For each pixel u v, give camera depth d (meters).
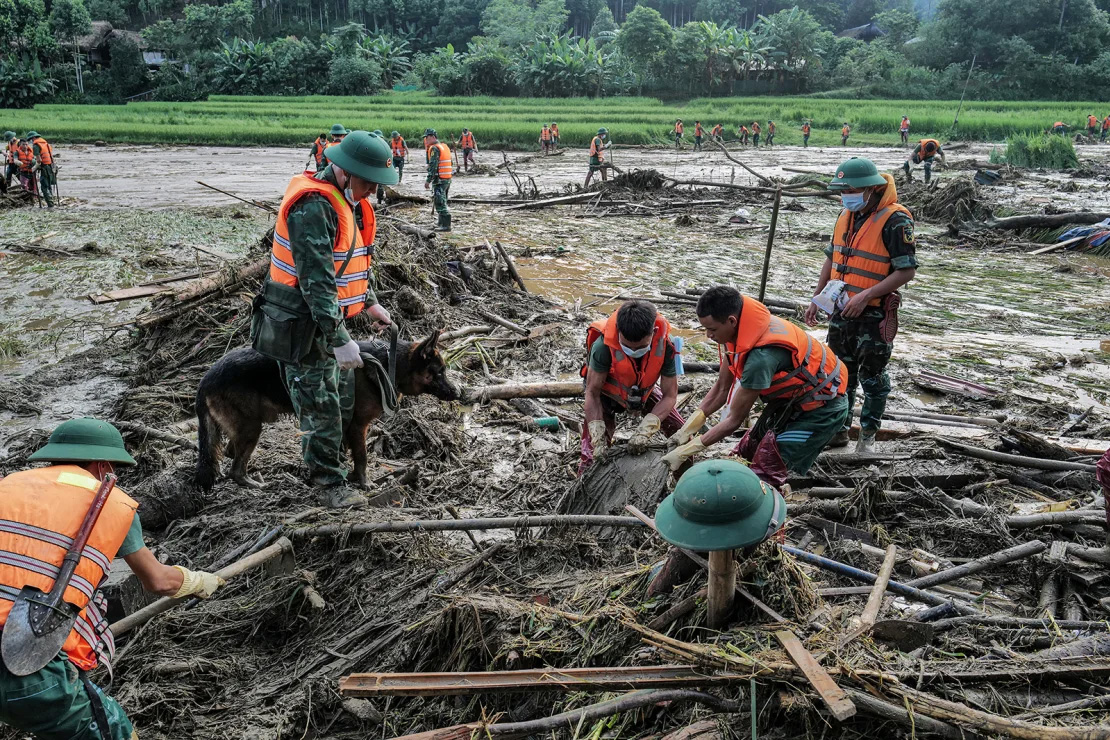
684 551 3.43
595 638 3.38
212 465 5.16
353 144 4.64
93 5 89.88
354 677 2.98
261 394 5.18
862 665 2.88
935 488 5.16
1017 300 11.24
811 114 54.31
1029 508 5.02
